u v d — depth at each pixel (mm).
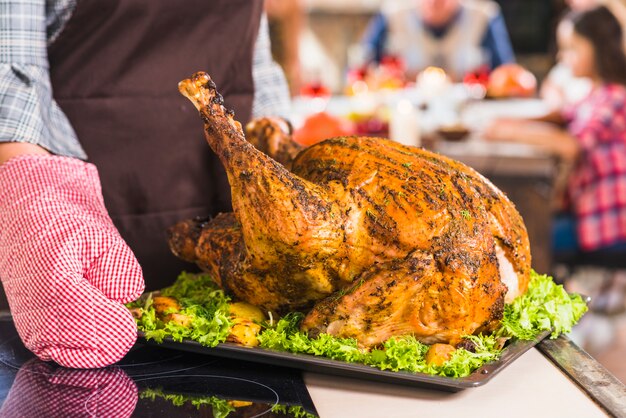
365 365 1180
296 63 4660
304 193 1204
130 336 1206
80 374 1205
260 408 1131
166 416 1108
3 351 1270
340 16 5363
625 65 3434
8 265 1219
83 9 1460
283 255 1214
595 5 3514
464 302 1204
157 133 1555
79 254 1204
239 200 1217
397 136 3043
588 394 1164
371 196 1228
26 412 1113
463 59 4891
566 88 4070
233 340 1236
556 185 3490
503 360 1200
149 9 1499
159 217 1590
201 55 1564
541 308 1309
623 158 3375
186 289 1415
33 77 1343
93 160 1529
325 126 2795
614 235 3410
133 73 1519
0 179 1257
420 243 1206
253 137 1505
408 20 4871
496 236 1281
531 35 5586
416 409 1142
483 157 3062
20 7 1331
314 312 1227
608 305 3434
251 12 1601
